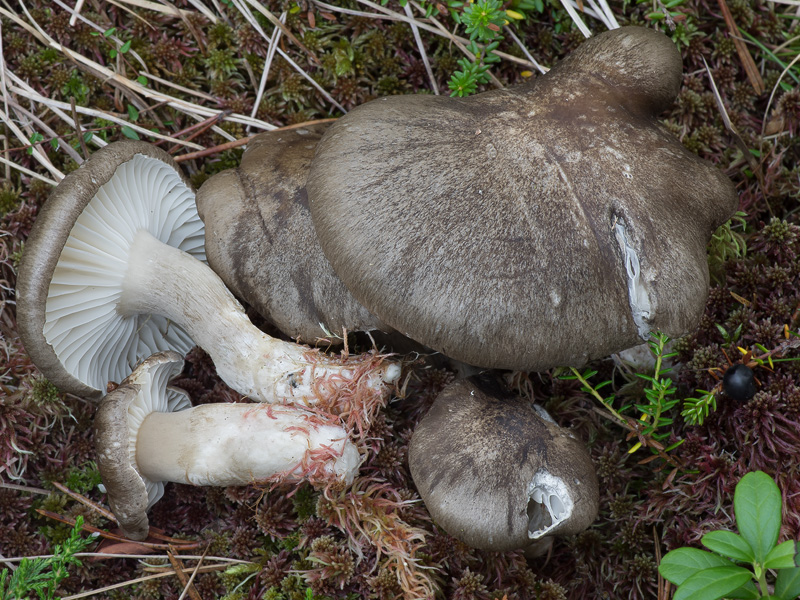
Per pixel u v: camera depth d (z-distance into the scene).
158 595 0.27
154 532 0.27
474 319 0.24
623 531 0.27
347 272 0.25
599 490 0.27
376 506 0.26
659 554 0.27
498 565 0.26
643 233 0.24
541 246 0.24
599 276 0.24
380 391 0.26
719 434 0.27
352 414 0.26
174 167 0.27
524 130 0.25
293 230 0.26
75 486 0.28
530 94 0.26
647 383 0.28
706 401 0.26
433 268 0.24
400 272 0.24
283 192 0.27
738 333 0.27
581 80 0.26
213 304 0.26
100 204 0.25
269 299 0.26
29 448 0.28
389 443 0.28
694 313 0.24
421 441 0.26
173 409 0.28
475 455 0.25
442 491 0.25
